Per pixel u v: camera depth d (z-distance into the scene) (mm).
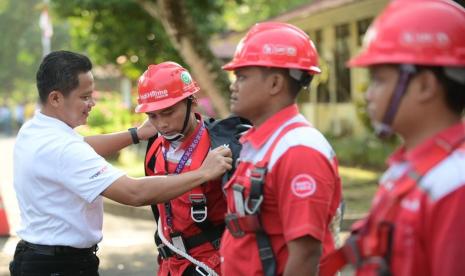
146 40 15727
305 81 2545
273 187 2451
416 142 1922
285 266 2447
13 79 52156
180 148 3441
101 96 22750
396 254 1870
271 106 2523
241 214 2480
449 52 1836
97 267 3363
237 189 2484
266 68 2480
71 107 3203
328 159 2441
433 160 1845
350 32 16922
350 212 9477
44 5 22469
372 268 1913
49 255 3168
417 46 1841
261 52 2471
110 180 3051
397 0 1979
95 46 16453
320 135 2492
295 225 2367
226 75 11500
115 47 15930
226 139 3354
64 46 46875
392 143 13469
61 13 15148
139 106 3324
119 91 30703
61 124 3201
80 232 3174
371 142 14641
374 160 13914
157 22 15062
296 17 16516
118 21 15227
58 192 3145
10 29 47906
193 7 13367
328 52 18125
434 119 1889
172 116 3305
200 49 11320
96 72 21609
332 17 16562
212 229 3367
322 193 2383
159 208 3488
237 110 2561
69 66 3162
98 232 3279
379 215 1937
